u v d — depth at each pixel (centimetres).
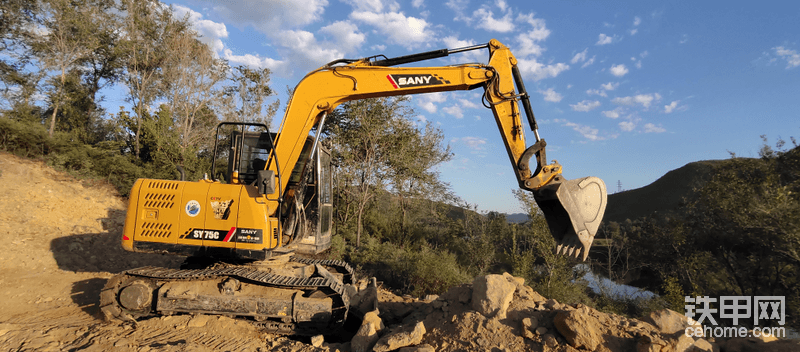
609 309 780
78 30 1869
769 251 839
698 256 982
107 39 2083
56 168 1275
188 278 476
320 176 586
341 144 1219
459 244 1152
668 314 409
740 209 895
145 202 491
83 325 459
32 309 522
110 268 757
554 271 795
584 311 420
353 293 558
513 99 491
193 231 482
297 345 434
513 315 421
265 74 2141
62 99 1853
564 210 468
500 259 1079
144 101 2012
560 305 441
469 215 1130
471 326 409
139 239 488
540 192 474
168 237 484
